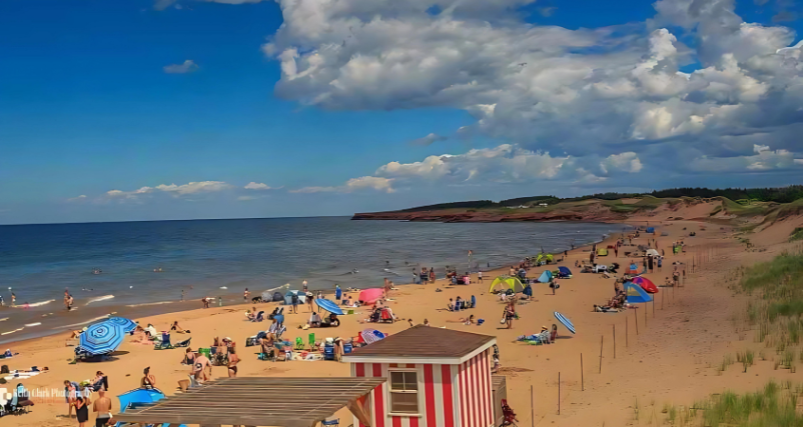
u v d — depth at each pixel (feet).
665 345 87.97
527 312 134.10
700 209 634.43
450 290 180.14
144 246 508.53
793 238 226.17
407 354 49.52
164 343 109.40
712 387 62.28
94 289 222.28
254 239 593.42
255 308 158.71
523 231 588.09
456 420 48.49
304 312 148.15
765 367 66.95
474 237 524.11
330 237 602.85
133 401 65.16
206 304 172.76
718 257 217.56
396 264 291.79
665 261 221.87
